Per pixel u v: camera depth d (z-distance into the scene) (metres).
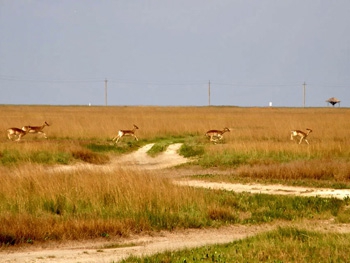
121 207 56.50
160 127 151.00
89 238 48.81
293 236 44.12
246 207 61.34
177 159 108.56
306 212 60.25
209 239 49.28
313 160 92.50
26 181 62.44
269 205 62.66
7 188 60.28
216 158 100.25
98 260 40.12
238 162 98.12
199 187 70.44
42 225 49.19
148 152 115.88
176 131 147.62
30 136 129.75
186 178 83.50
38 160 95.12
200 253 39.03
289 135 133.12
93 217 53.62
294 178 82.31
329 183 77.94
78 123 151.75
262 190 72.94
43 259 40.78
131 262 37.31
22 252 43.88
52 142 115.19
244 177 84.00
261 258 36.97
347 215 57.12
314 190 72.75
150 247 45.53
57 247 45.84
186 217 55.19
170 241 48.47
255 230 53.44
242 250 39.25
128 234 50.53
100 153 108.69
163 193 60.16
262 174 84.19
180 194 60.75
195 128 152.50
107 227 50.22
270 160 96.81
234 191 70.69
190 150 111.19
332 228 51.72
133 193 59.16
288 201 64.00
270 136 132.50
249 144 105.94
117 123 156.00
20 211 53.97
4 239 46.06
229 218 57.19
